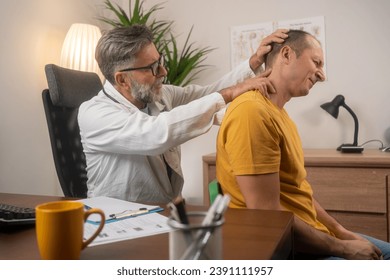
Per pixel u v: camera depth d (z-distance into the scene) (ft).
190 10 8.45
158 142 3.51
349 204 5.73
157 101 4.35
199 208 2.64
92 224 2.31
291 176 3.39
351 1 7.27
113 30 4.10
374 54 7.18
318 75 3.59
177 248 1.37
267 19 7.86
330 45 7.44
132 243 2.00
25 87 6.39
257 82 3.53
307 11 7.57
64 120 4.59
